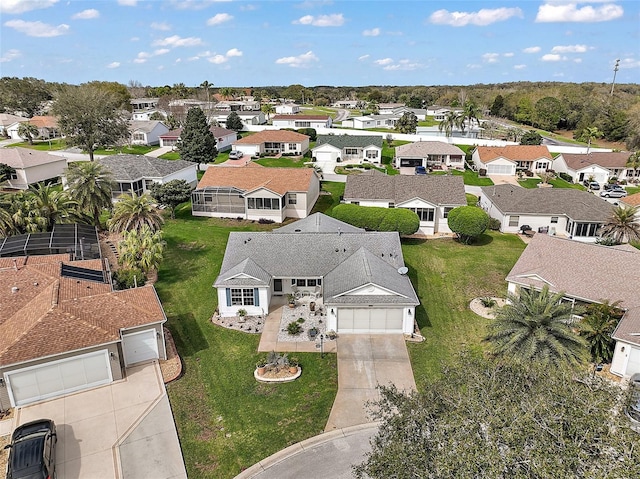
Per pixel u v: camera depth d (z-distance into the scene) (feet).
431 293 122.42
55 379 80.07
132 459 68.28
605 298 96.12
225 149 313.73
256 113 420.36
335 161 279.28
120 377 85.56
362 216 155.74
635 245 150.00
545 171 269.64
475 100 613.93
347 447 71.26
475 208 154.30
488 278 130.21
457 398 51.26
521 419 44.98
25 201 143.23
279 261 116.67
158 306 93.40
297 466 67.77
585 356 80.02
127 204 142.92
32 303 91.50
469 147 322.96
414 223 153.28
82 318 85.05
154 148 309.42
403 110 494.59
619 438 43.11
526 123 494.59
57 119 257.34
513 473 41.96
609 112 442.50
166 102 487.61
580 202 168.25
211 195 178.40
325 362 92.53
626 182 250.57
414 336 101.81
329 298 100.37
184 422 76.38
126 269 122.21
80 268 109.81
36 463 61.77
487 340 88.17
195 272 130.52
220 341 99.71
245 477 66.03
